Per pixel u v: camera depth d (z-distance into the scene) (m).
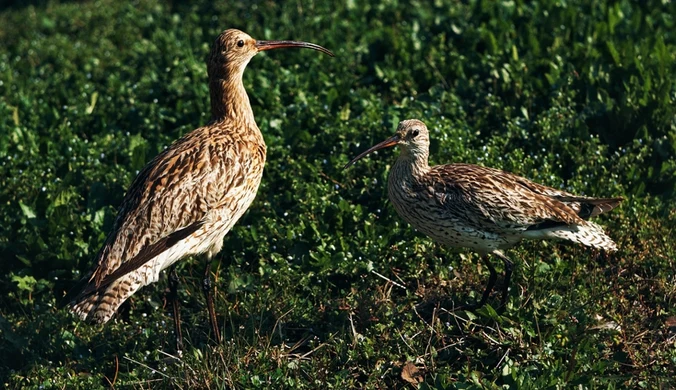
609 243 11.41
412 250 12.18
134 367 11.21
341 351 10.74
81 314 10.55
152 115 15.99
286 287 11.95
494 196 11.19
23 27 22.91
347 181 13.55
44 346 11.59
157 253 10.91
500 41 16.89
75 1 24.83
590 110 14.35
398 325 11.17
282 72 16.67
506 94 15.31
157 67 18.00
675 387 10.06
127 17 21.61
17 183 13.91
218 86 12.24
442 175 11.59
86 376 11.10
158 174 11.18
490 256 12.17
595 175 13.23
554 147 13.82
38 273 12.73
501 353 10.61
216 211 11.30
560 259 11.92
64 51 20.20
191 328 11.82
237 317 11.78
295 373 10.72
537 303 11.09
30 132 15.65
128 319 12.32
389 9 19.14
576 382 10.09
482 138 14.59
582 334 10.76
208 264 11.68
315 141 14.41
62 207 13.05
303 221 12.72
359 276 12.12
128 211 11.00
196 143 11.59
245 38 12.30
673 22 17.33
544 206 11.26
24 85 18.28
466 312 11.02
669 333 10.91
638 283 11.59
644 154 13.49
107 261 10.64
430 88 15.66
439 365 10.61
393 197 11.91
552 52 16.06
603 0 18.03
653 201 12.84
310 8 19.67
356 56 17.36
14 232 13.15
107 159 14.82
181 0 22.47
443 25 17.95
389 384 10.59
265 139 14.29
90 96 17.17
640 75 14.93
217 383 10.34
